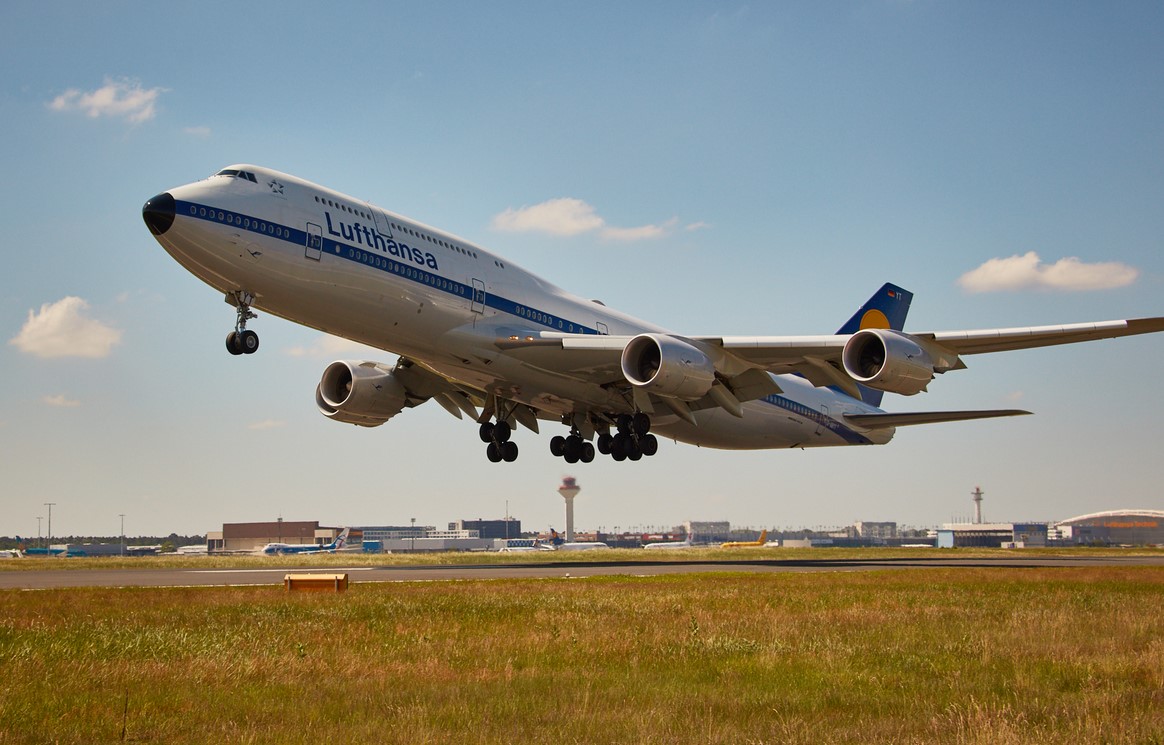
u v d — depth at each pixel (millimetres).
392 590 20969
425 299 25078
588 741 7871
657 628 14570
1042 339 24297
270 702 9281
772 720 8641
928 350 24906
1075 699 9695
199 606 17516
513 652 12391
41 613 16359
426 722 8422
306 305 23516
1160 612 17203
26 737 8039
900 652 12570
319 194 23656
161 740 8016
